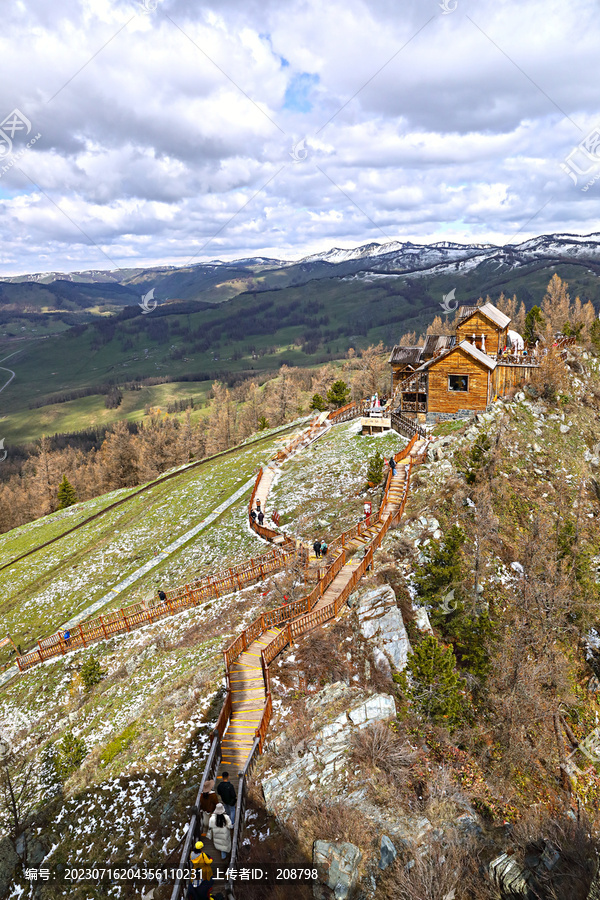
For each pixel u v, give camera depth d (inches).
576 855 690.8
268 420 5334.6
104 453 5807.1
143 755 1002.7
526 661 1145.4
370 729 888.3
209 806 776.9
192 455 5275.6
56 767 1114.1
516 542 1503.4
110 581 2068.2
